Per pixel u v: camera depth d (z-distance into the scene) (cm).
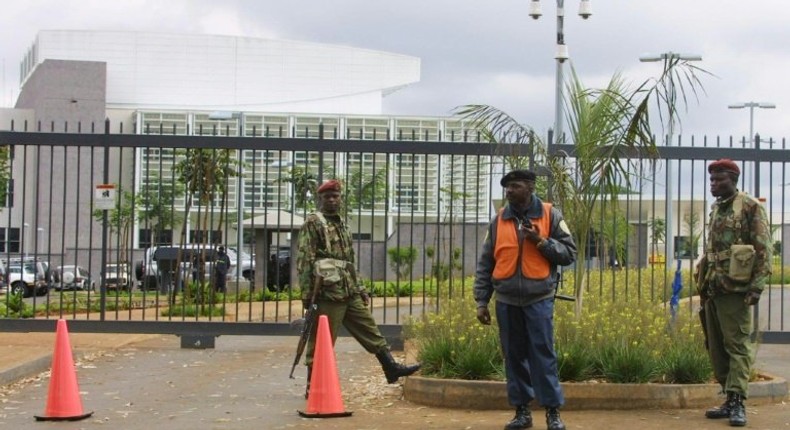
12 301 1625
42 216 4566
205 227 1355
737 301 737
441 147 1195
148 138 1222
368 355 1209
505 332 705
